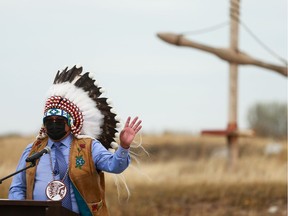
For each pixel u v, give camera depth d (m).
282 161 36.97
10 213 9.88
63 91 11.29
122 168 10.75
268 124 78.62
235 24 33.88
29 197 11.04
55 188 10.70
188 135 50.41
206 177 29.20
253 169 32.38
